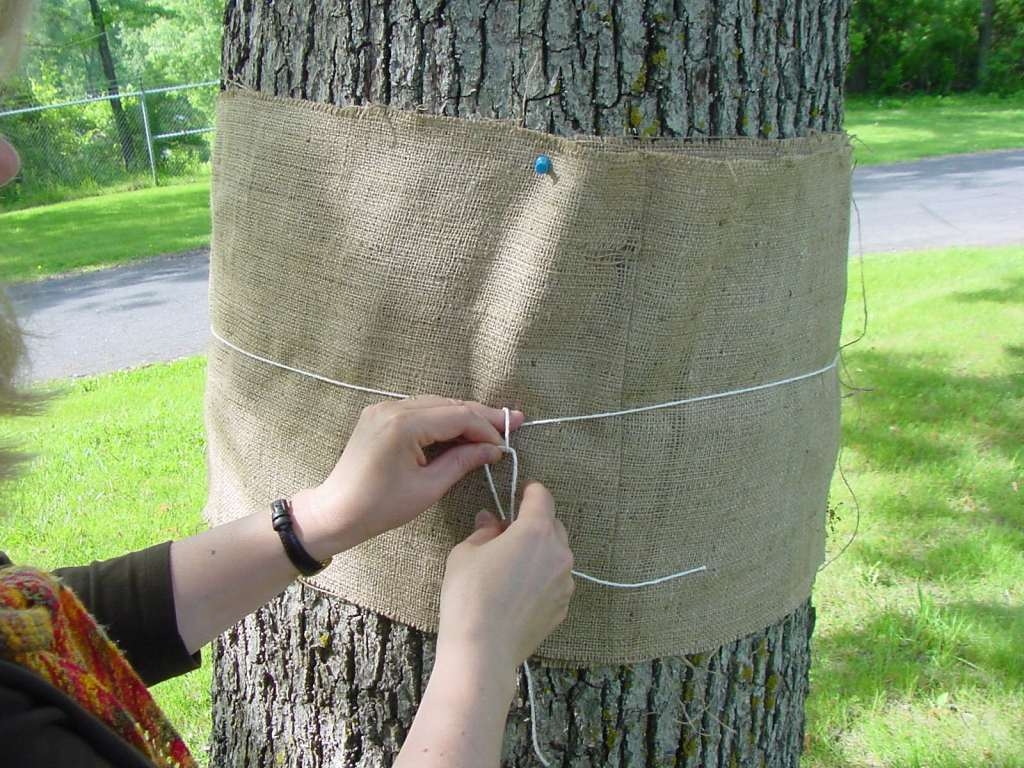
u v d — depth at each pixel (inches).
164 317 269.6
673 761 53.2
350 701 54.0
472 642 36.4
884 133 623.2
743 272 44.9
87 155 585.6
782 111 48.4
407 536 47.6
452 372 44.8
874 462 160.2
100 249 371.6
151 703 32.8
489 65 44.3
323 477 48.6
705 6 44.8
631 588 46.6
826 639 117.5
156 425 185.5
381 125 44.0
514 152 42.2
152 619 43.1
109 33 776.3
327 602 53.8
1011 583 127.2
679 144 45.0
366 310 45.3
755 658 55.7
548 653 47.8
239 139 49.4
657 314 42.9
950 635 116.2
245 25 51.2
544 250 41.9
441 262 43.6
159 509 151.6
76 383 213.0
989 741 101.0
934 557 133.2
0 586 29.5
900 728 103.1
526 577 38.7
